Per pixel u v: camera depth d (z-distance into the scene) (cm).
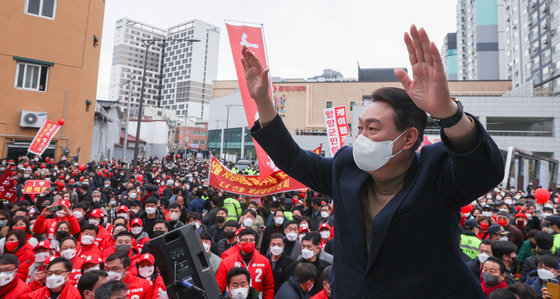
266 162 786
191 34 13625
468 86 5172
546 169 2592
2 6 1895
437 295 108
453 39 11550
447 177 103
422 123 115
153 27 14462
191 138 9006
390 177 118
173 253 218
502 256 528
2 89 1877
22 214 746
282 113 5744
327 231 675
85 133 2200
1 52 1884
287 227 618
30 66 1972
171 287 217
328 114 1077
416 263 108
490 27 8481
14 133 1894
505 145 4009
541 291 450
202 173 2580
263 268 500
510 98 4094
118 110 3475
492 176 94
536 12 5209
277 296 443
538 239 587
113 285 328
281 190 770
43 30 1994
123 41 13700
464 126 92
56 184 1241
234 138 6581
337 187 130
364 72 6156
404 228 108
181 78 13688
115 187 1666
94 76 2309
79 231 676
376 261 111
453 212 110
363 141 114
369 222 122
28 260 537
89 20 2164
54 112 2003
